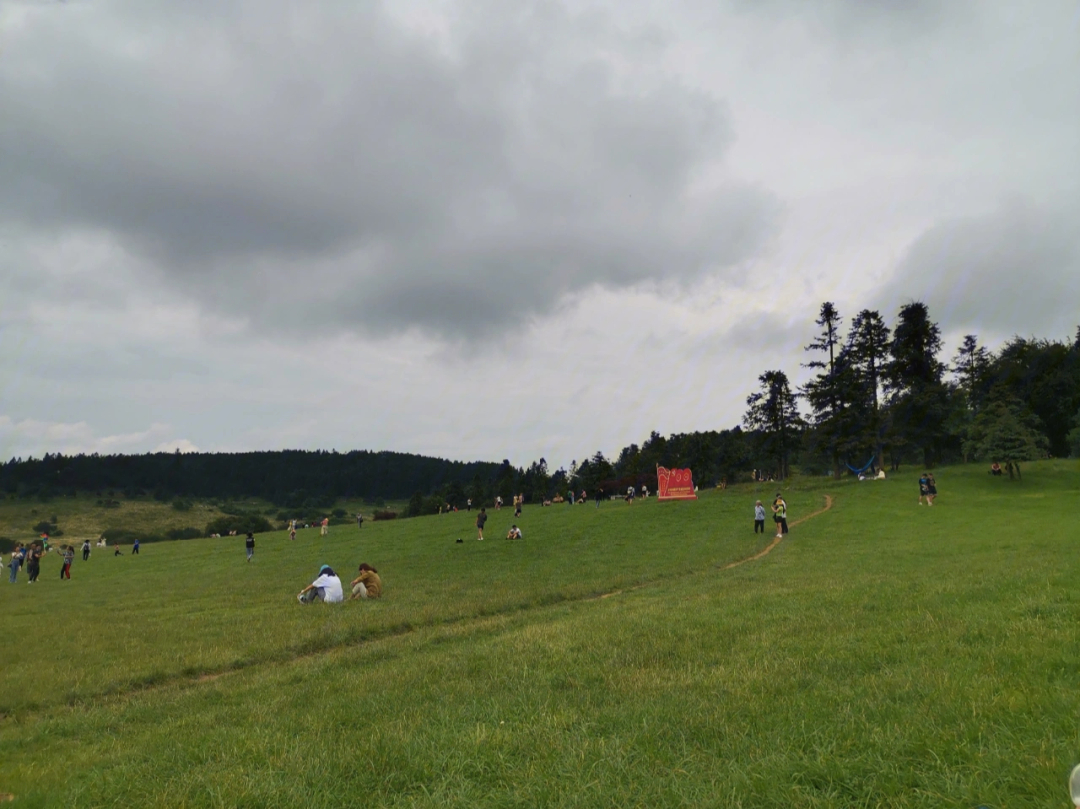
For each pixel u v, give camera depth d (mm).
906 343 91562
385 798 6367
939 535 35594
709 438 128500
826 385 86875
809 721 7141
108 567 52438
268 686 12266
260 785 6730
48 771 8258
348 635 17172
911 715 6910
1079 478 66625
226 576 37781
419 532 59594
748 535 41125
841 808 5270
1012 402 76688
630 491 72625
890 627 11664
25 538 160000
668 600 18969
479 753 7152
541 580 26500
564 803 5777
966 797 5082
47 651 17203
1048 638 9500
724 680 9258
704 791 5703
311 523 179125
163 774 7527
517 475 160375
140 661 15289
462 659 12445
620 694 9109
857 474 82000
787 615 14109
